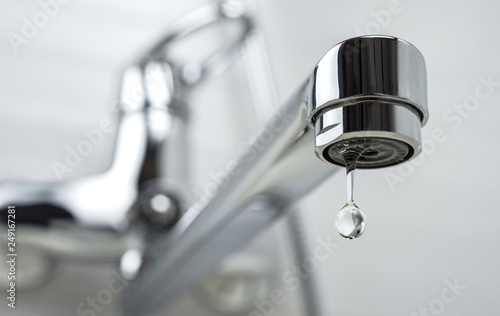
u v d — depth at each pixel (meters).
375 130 0.22
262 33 0.45
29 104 0.44
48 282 0.41
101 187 0.35
